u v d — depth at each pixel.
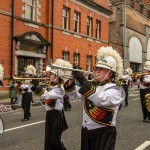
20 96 13.83
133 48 38.78
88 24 28.14
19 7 20.23
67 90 4.26
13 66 19.50
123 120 10.48
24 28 20.58
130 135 8.06
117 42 36.69
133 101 17.27
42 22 22.42
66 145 6.99
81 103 16.33
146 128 9.05
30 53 20.86
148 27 43.25
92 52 28.31
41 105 15.55
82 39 26.73
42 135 8.13
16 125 9.63
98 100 3.53
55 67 4.34
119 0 37.84
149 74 9.91
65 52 24.88
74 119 10.70
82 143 3.91
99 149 3.72
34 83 5.49
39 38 21.47
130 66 38.84
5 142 7.31
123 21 36.25
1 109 12.94
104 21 30.56
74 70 3.79
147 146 6.90
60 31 23.84
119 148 6.71
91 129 3.82
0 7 18.66
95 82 3.88
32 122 10.20
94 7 28.41
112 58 3.78
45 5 22.77
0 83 9.24
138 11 40.19
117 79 3.81
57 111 5.50
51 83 5.60
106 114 3.76
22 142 7.31
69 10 25.12
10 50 19.34
